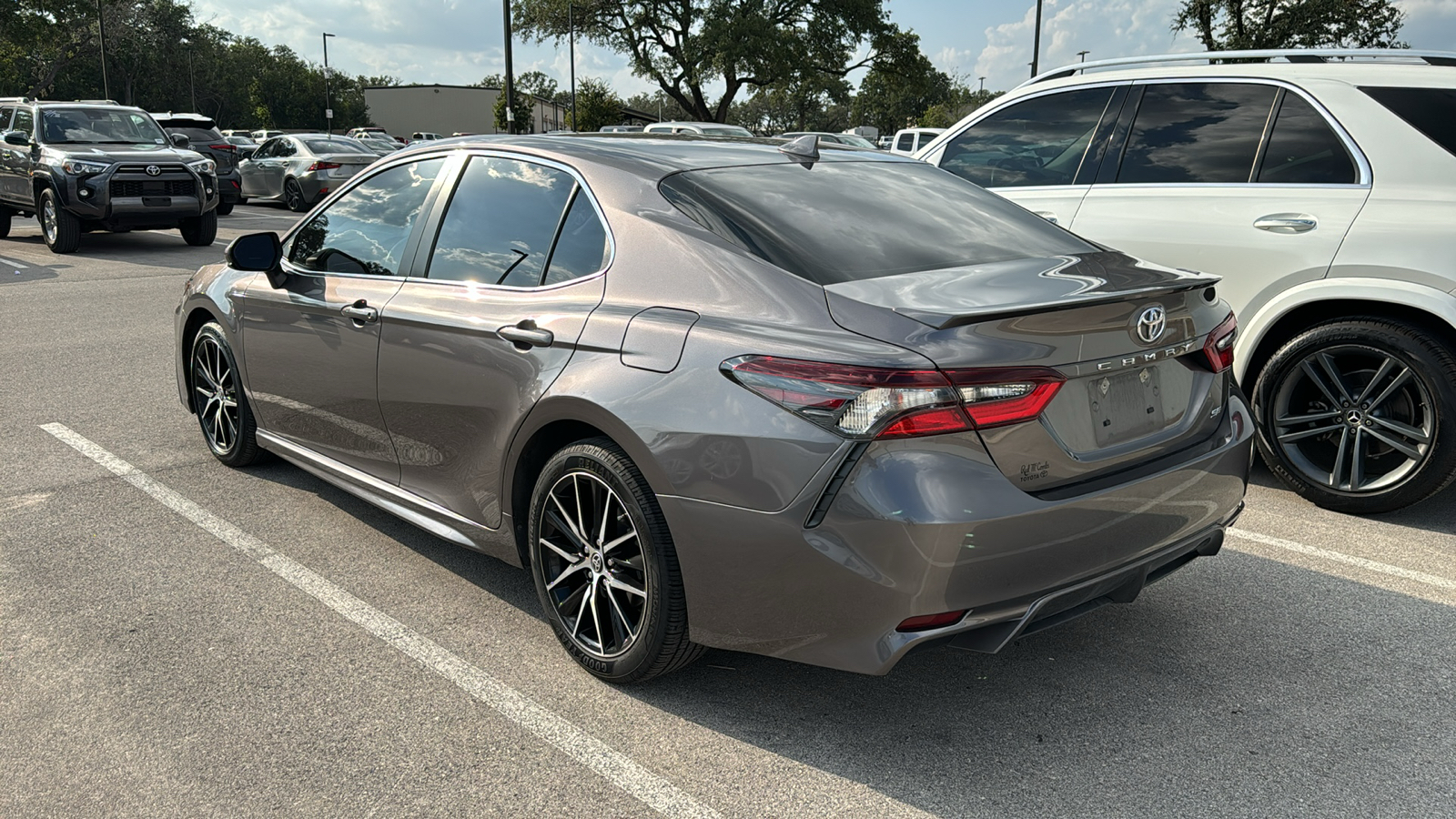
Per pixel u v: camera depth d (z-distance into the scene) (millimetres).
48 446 4973
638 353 2588
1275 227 4273
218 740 2539
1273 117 4457
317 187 20797
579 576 2893
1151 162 4758
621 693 2807
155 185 13516
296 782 2375
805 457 2252
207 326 4527
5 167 14398
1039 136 5211
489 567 3662
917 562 2176
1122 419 2516
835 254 2625
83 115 14219
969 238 2924
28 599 3307
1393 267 3955
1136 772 2449
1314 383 4309
